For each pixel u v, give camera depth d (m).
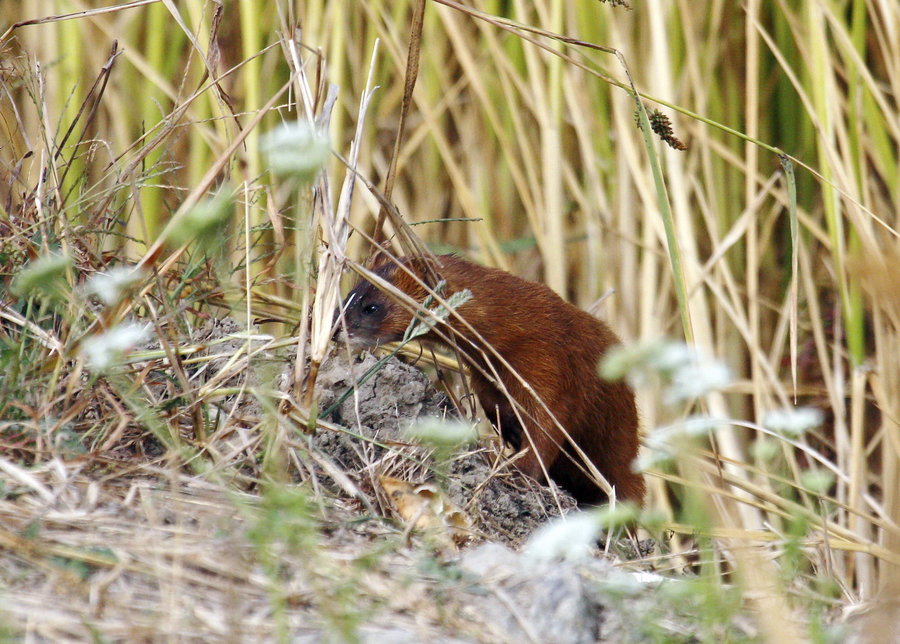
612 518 3.54
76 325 5.30
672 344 3.60
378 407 6.39
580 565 4.62
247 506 4.57
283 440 5.16
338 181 10.38
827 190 9.09
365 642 3.79
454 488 5.90
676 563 5.99
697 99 9.91
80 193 6.98
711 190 9.95
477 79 10.43
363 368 6.50
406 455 5.72
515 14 10.73
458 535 5.40
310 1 10.37
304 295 5.76
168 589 3.94
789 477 9.46
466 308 7.28
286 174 3.63
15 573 3.95
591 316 7.75
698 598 4.31
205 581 4.04
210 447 5.12
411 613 4.09
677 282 5.72
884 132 9.71
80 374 5.27
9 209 6.48
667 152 9.67
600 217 10.23
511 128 10.91
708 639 3.87
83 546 4.15
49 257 4.89
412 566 4.46
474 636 3.99
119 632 3.66
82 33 10.49
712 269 9.93
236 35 10.68
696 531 5.13
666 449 7.31
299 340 5.77
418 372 6.67
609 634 4.18
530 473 7.17
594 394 7.47
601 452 7.61
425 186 10.98
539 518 6.17
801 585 5.08
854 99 9.52
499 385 6.55
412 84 6.86
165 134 6.44
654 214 9.59
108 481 4.74
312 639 3.73
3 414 5.07
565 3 10.48
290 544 4.01
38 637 3.59
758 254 10.27
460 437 4.34
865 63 10.48
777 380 9.43
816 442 10.21
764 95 10.47
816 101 9.33
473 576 4.37
